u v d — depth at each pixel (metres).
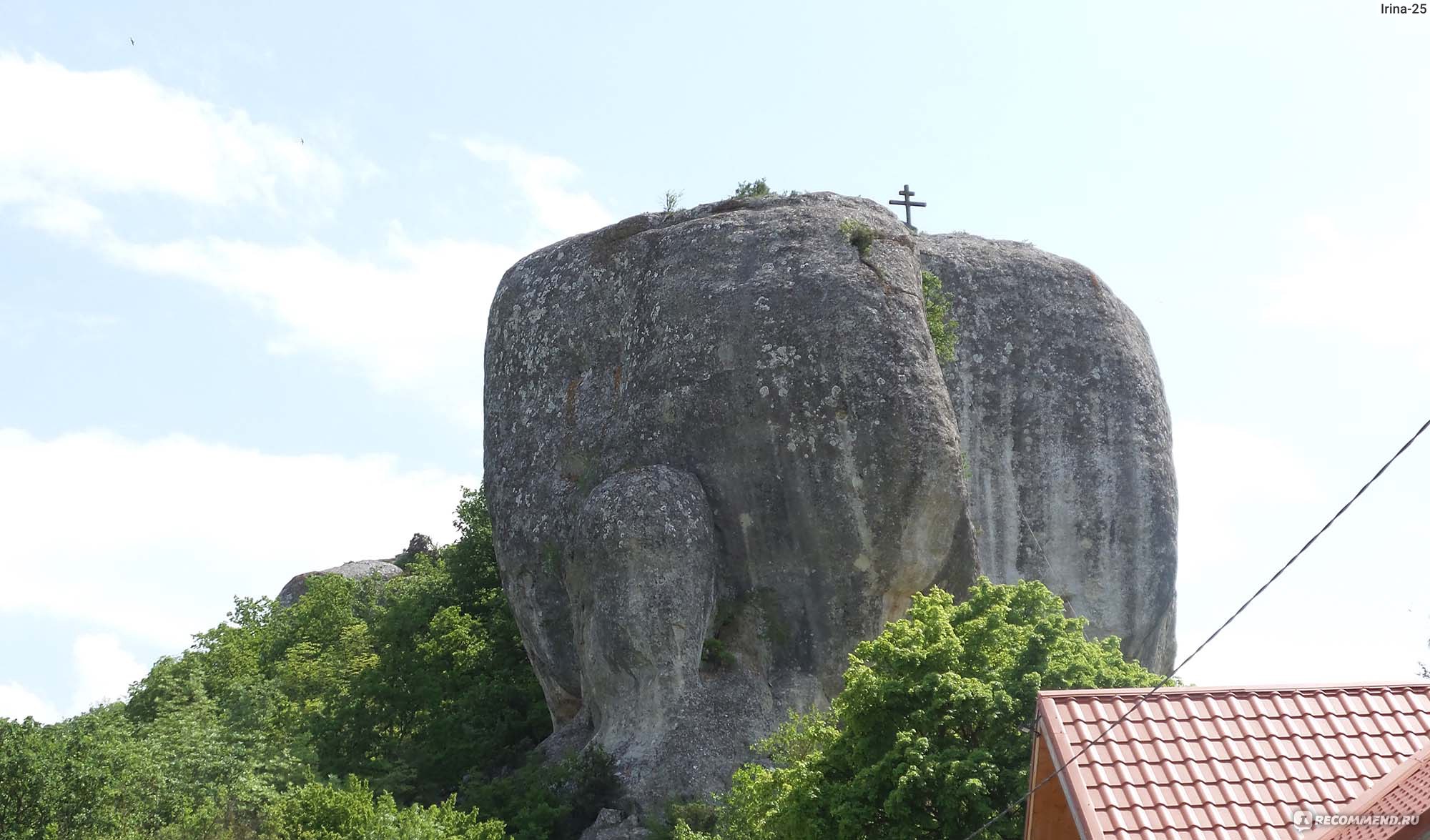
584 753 32.19
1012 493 38.00
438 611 41.78
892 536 32.50
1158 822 14.92
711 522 33.03
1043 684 21.50
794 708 32.16
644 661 32.09
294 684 43.47
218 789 28.86
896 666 22.12
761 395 33.06
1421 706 16.28
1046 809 16.50
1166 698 16.17
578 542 33.25
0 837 26.27
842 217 35.25
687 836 26.59
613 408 35.25
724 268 34.56
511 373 37.44
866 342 33.12
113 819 27.09
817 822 21.16
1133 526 38.41
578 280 36.94
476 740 36.28
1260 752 15.62
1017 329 39.03
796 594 32.72
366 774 34.97
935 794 20.55
